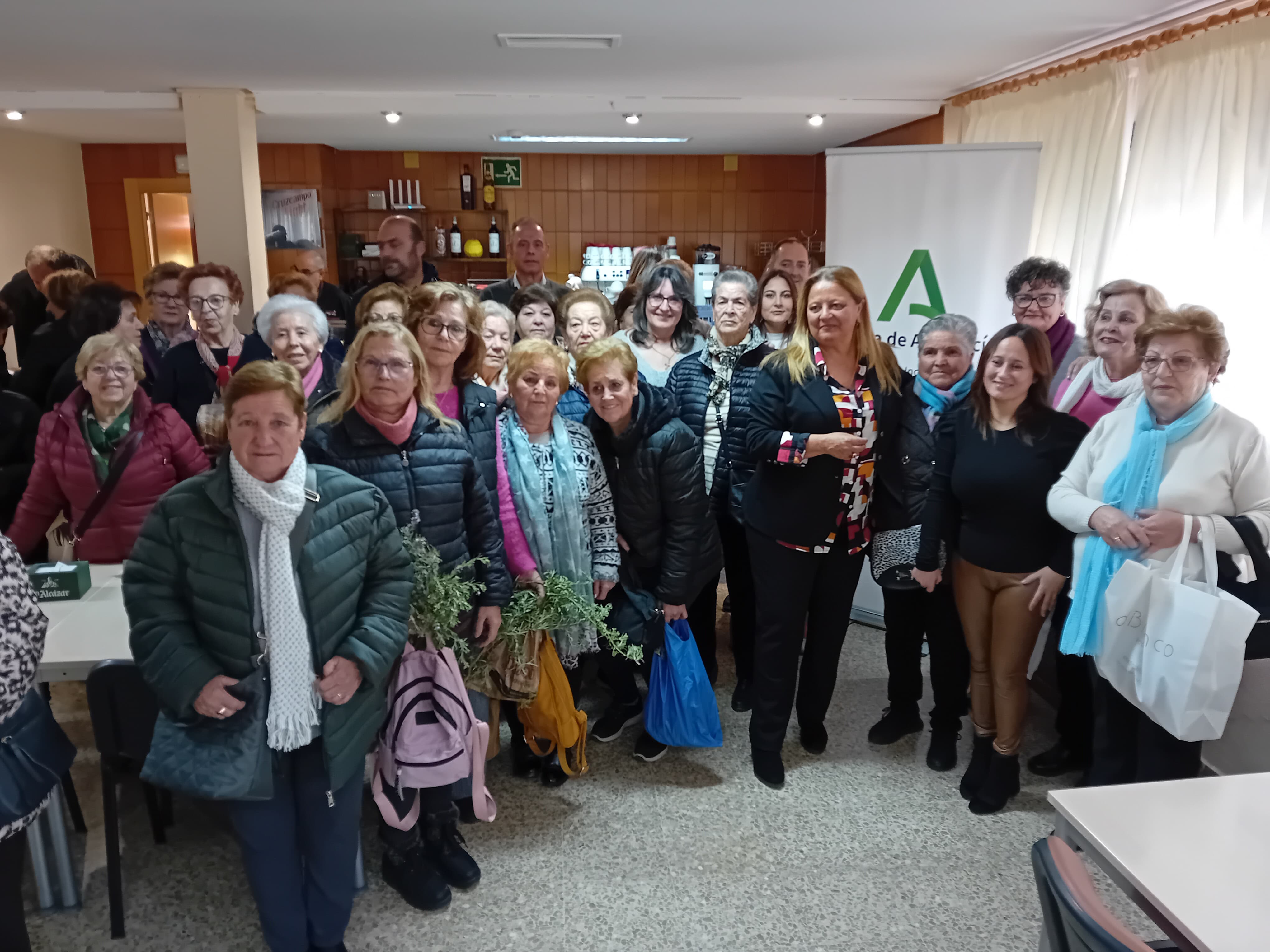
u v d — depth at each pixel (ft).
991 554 7.57
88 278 12.53
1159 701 6.24
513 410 7.95
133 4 9.59
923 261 11.61
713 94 15.47
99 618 6.86
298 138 19.29
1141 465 6.59
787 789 8.30
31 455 9.26
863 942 6.37
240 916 6.61
